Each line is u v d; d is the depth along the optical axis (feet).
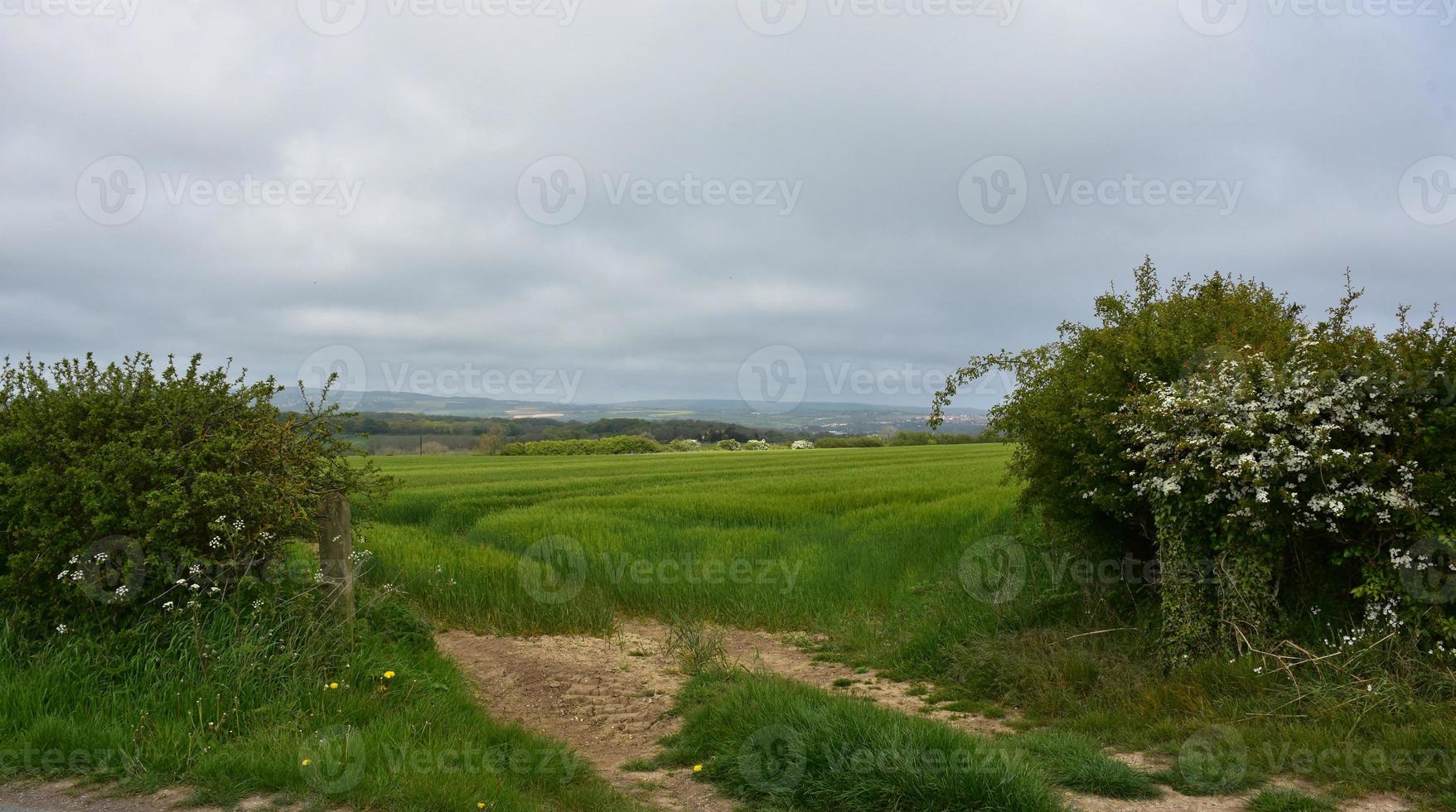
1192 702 21.95
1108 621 29.53
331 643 22.88
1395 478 22.41
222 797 15.66
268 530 23.53
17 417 23.32
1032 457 34.32
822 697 21.11
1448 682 20.39
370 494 28.17
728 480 102.89
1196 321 29.22
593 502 73.92
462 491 92.63
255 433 24.00
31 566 21.58
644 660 30.32
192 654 21.03
